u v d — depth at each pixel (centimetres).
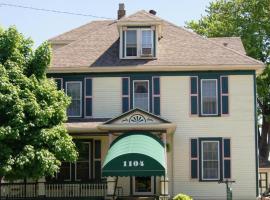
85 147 3972
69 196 3750
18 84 3238
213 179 3881
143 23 4003
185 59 3978
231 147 3894
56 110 3306
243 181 3869
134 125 3628
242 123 3903
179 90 3953
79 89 4012
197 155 3900
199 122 3922
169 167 3900
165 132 3656
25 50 3394
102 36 4275
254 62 3919
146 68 3950
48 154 3161
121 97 3981
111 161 3297
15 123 3139
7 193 3722
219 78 3944
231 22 5906
